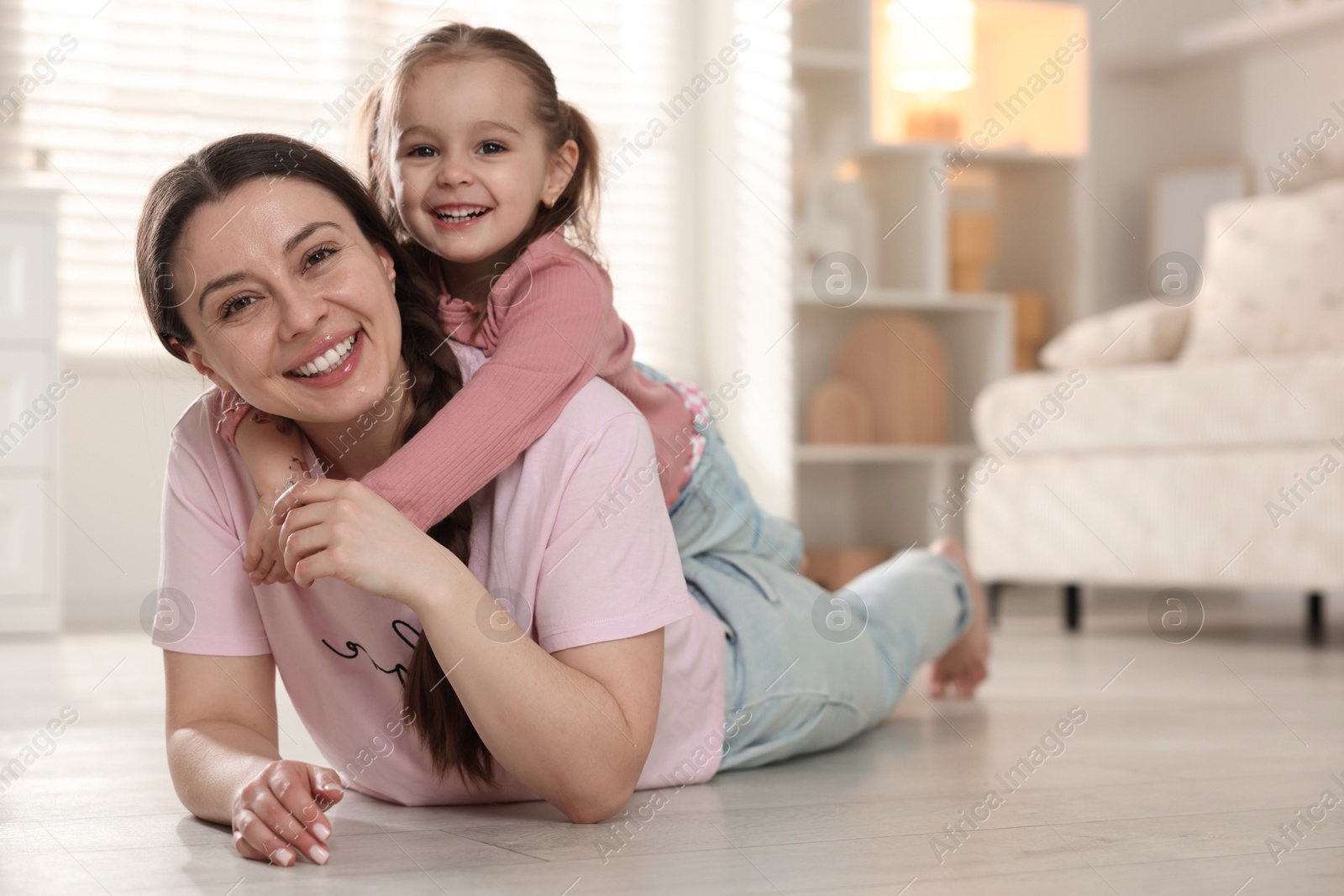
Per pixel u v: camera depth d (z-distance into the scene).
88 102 3.03
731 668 1.12
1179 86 3.81
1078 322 3.64
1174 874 0.77
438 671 0.91
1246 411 2.42
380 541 0.81
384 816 0.96
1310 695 1.70
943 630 1.50
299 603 0.94
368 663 0.95
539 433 0.92
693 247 3.62
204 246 0.81
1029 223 3.76
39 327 2.71
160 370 1.14
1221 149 3.71
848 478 3.64
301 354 0.82
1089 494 2.72
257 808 0.81
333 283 0.83
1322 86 3.42
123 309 3.03
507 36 1.21
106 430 2.99
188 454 0.95
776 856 0.82
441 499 0.87
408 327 0.94
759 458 3.38
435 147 1.15
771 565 1.26
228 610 0.95
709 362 3.61
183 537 0.95
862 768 1.17
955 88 3.50
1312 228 2.88
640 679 0.90
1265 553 2.39
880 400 3.45
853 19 3.37
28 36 3.00
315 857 0.80
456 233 1.15
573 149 1.25
